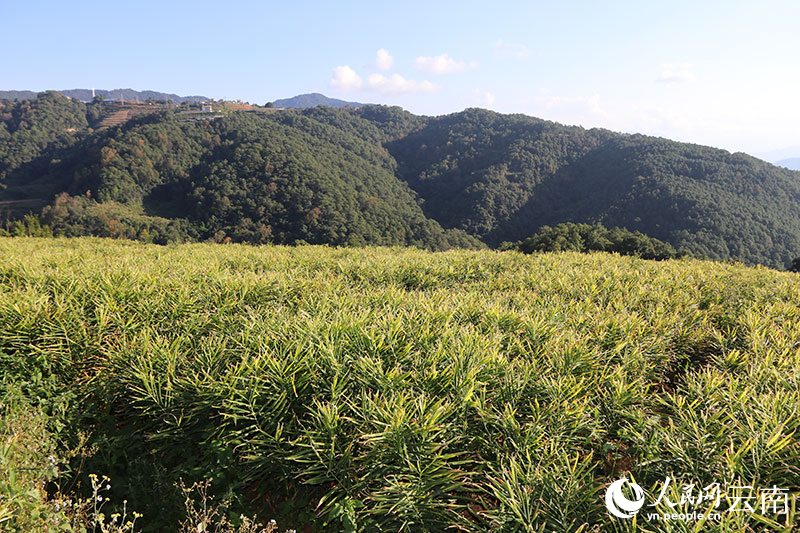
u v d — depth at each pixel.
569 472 3.20
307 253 14.39
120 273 7.45
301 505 3.67
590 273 10.16
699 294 8.83
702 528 2.70
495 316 6.19
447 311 6.24
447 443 3.53
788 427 3.49
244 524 3.19
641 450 3.75
